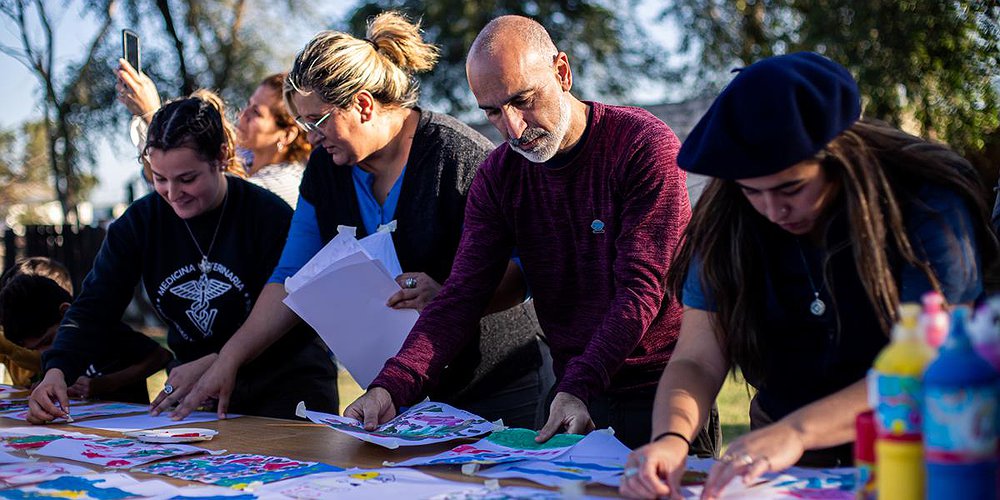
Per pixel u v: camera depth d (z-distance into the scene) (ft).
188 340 10.85
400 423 8.09
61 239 37.06
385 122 9.57
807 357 6.28
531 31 7.96
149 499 6.11
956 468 4.11
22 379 12.84
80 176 49.96
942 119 38.96
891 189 5.51
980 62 36.88
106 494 6.26
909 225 5.50
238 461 7.27
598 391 7.43
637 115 8.20
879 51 39.37
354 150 9.44
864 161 5.39
